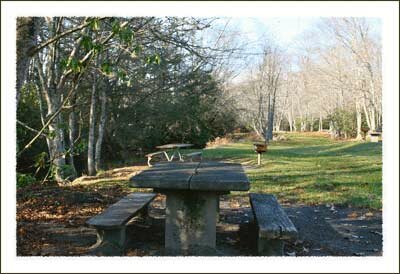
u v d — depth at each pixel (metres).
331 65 32.81
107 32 9.57
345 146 22.53
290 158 15.76
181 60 16.23
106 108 16.17
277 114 51.53
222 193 4.56
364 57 27.55
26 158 11.94
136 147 20.27
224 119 27.83
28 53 4.47
